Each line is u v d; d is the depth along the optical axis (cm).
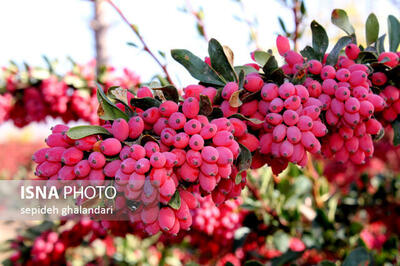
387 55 27
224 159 23
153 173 22
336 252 41
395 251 41
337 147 26
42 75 49
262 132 26
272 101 24
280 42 27
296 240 42
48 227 49
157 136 24
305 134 24
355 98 25
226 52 25
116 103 26
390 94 27
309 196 46
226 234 43
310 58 27
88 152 24
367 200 49
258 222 46
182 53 26
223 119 24
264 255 46
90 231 47
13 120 55
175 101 24
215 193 25
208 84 26
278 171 27
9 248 50
